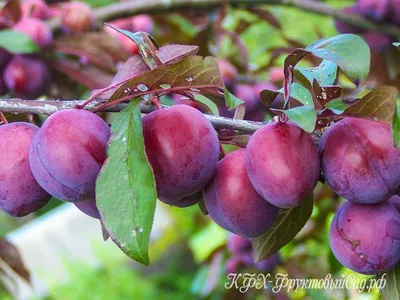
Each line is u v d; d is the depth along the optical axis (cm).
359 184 28
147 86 29
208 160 29
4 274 61
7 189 30
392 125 26
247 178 30
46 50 60
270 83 69
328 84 33
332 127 29
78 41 61
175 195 29
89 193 29
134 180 26
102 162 28
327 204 63
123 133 27
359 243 30
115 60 66
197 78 29
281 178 27
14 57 59
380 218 30
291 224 35
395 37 68
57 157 28
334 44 28
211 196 31
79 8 62
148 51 32
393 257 30
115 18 69
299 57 28
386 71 68
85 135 28
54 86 65
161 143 28
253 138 29
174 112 29
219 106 56
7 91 60
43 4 65
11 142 30
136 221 26
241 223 30
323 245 68
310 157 28
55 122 28
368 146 28
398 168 28
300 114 26
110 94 32
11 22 61
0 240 54
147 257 26
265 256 36
